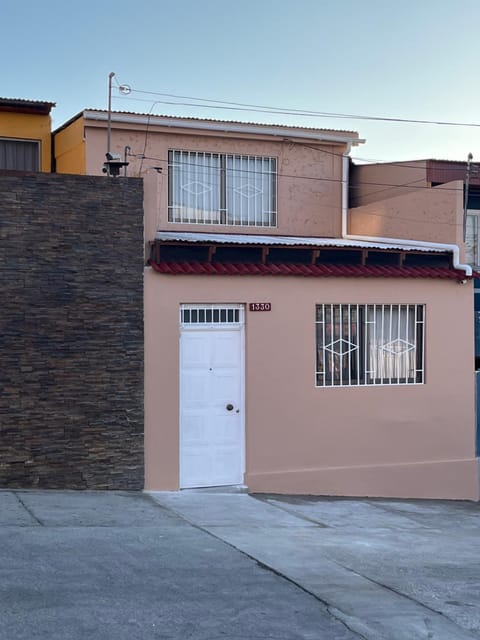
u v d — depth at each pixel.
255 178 18.19
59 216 11.78
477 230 19.03
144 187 12.33
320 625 6.62
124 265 12.14
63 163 17.94
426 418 14.41
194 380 12.70
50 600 6.74
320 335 13.70
